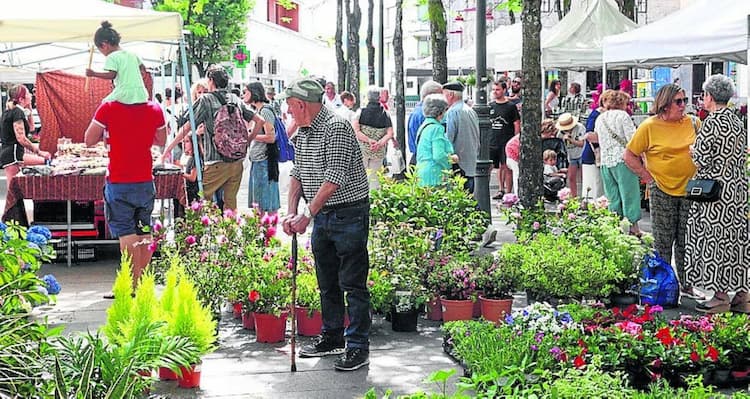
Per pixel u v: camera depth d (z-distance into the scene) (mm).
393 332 8352
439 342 7988
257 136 12625
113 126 9148
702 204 8898
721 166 8789
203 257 8281
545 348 6410
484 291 8727
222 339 8102
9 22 10336
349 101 20297
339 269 7305
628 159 9562
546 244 9289
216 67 11625
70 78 17312
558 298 8719
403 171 17297
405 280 8508
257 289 7973
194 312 6590
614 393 5355
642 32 13234
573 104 25281
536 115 12320
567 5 24562
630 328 6918
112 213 9250
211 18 35344
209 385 6809
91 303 9500
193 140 10938
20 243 6383
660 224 9539
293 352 7172
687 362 6656
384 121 14883
